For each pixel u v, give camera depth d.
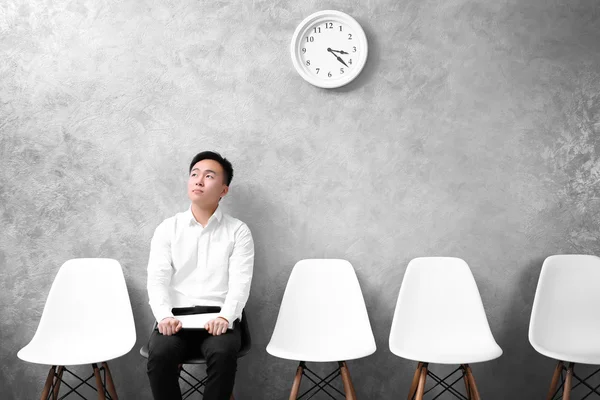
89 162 2.73
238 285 2.42
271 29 2.75
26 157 2.72
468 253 2.81
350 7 2.76
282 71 2.75
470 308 2.60
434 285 2.63
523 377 2.83
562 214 2.82
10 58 2.71
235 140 2.75
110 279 2.60
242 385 2.78
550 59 2.81
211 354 2.18
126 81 2.73
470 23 2.79
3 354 2.73
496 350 2.41
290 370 2.79
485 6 2.79
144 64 2.73
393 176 2.79
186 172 2.75
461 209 2.80
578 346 2.55
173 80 2.74
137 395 2.75
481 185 2.80
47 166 2.73
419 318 2.59
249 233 2.56
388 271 2.79
